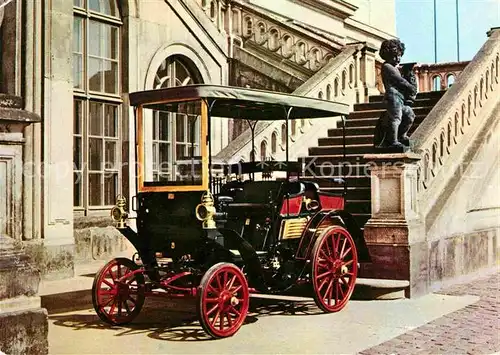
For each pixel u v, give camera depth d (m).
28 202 10.04
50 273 10.13
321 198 8.81
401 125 9.62
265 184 8.33
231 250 7.55
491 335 6.99
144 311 8.49
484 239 11.74
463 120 11.65
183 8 13.85
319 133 13.45
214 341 6.80
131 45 12.60
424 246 9.55
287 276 8.00
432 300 9.05
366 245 9.07
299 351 6.36
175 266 7.45
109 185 12.39
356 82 14.52
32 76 10.20
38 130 10.26
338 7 20.25
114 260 7.73
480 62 12.42
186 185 7.38
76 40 11.82
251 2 16.59
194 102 7.59
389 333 7.12
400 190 9.29
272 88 14.92
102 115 12.29
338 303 8.35
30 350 5.35
